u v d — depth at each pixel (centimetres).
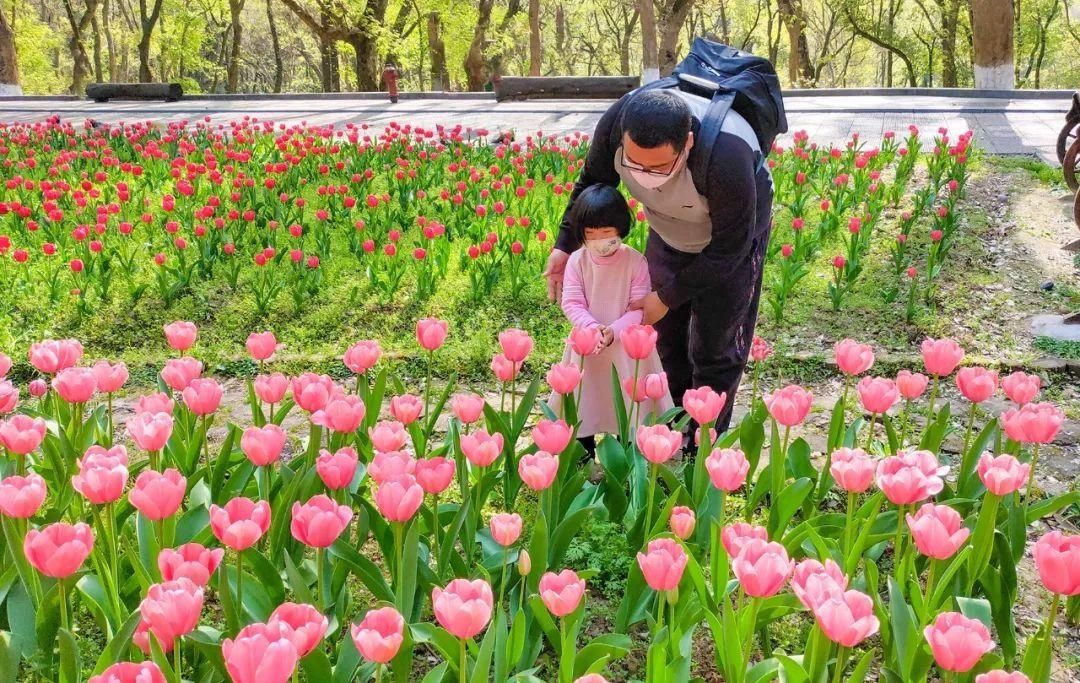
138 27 4556
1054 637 311
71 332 650
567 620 247
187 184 841
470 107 2053
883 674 227
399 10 3338
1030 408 285
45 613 248
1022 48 4094
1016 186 948
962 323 639
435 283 696
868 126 1499
